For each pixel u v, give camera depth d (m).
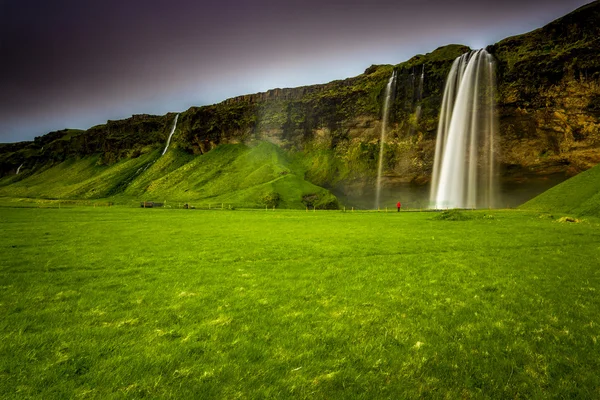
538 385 6.27
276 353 7.42
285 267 16.88
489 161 119.56
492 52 124.88
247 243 25.33
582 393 6.00
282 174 155.75
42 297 11.66
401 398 5.85
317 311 10.25
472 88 125.25
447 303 11.09
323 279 14.36
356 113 174.38
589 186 58.72
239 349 7.59
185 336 8.37
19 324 9.06
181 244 24.86
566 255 19.70
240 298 11.60
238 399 5.72
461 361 7.16
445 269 16.27
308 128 193.25
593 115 100.81
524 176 113.25
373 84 172.75
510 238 27.02
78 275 15.05
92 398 5.70
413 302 11.16
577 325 9.11
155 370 6.64
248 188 143.62
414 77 151.75
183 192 168.00
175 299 11.52
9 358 7.05
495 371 6.76
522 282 13.73
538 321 9.46
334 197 131.62
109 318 9.64
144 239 27.81
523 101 112.25
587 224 37.22
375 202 146.62
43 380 6.23
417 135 145.50
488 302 11.15
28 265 17.08
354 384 6.25
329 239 27.52
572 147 103.75
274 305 10.87
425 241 25.84
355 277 14.70
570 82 105.00
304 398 5.79
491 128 119.19
